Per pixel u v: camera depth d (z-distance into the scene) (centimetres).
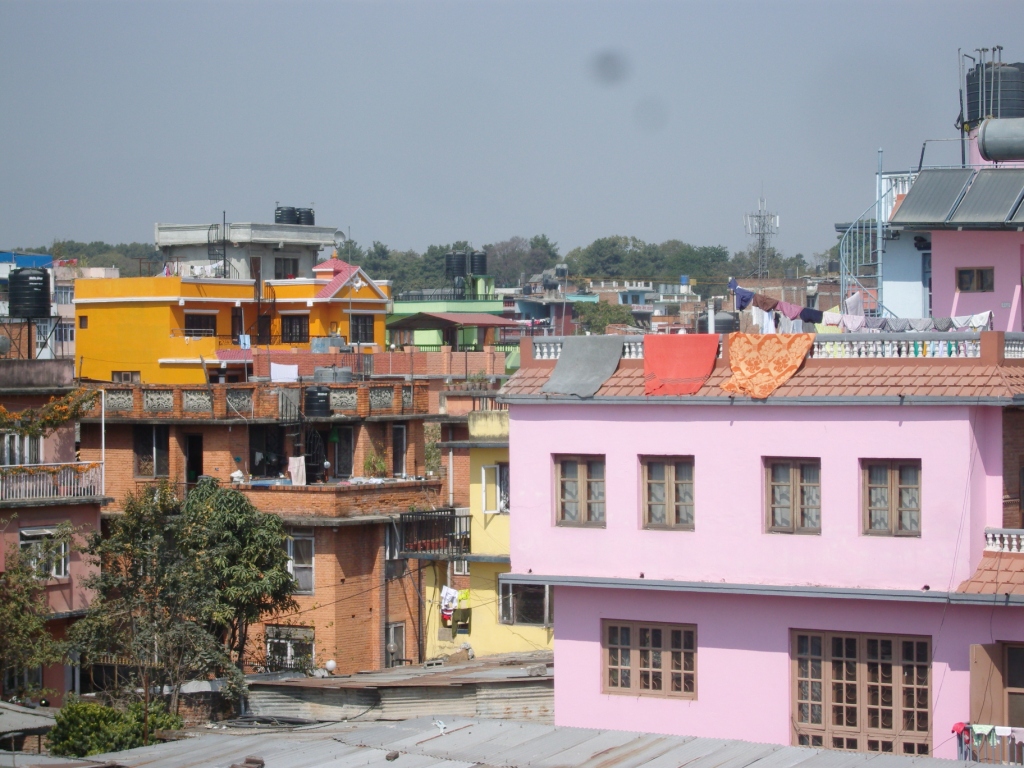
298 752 2512
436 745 2503
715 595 2989
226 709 3928
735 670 2972
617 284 14375
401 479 5628
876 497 2859
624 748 2422
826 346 2958
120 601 4053
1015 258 3741
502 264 17662
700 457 2992
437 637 4766
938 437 2780
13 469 4328
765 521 2942
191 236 8806
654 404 3025
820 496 2897
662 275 16488
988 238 3778
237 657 4706
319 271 8169
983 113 4403
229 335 7881
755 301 3425
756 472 2942
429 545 4656
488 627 4516
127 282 7612
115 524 4178
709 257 16838
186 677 3997
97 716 3469
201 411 5506
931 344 2867
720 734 2978
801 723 2919
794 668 2927
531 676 3634
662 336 3067
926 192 3888
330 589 5081
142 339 7569
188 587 4031
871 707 2858
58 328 8556
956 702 2769
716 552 2972
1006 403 2719
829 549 2870
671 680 3048
